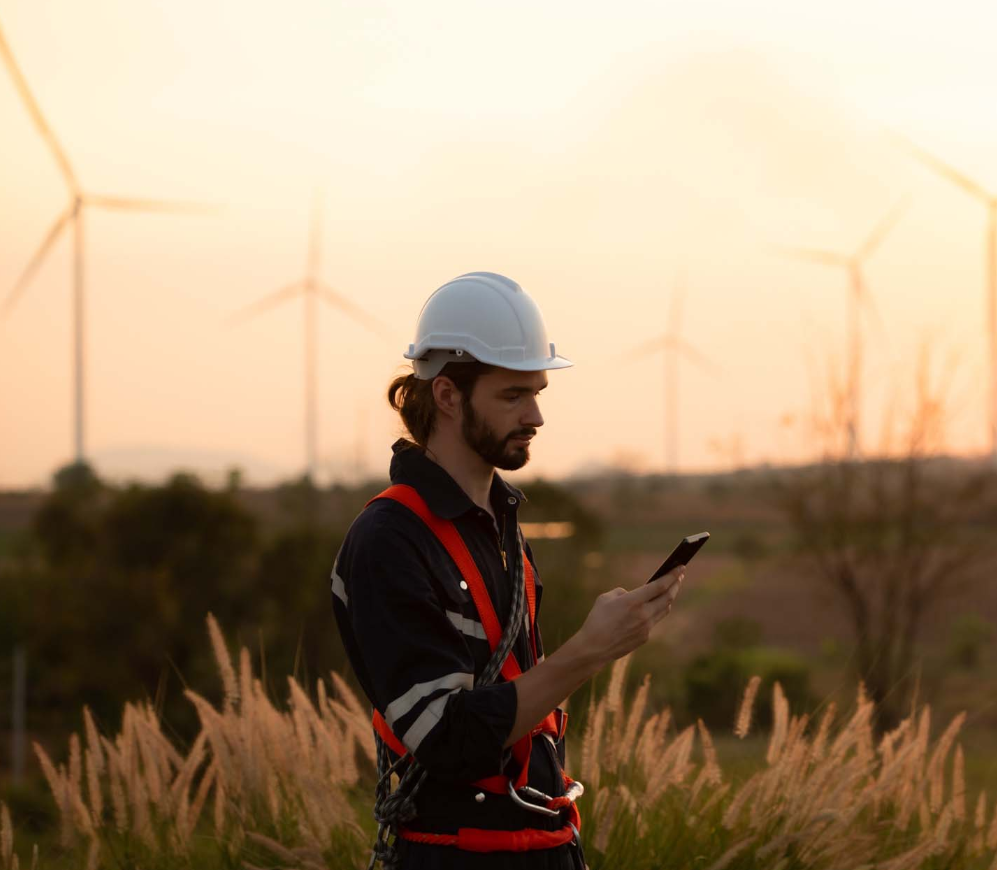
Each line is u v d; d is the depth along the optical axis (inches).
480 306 106.1
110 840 164.2
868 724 172.7
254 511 919.0
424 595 98.8
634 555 991.0
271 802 165.8
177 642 799.1
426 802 103.2
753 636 1039.0
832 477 604.4
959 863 169.8
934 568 641.0
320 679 173.8
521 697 95.3
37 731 755.4
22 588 837.8
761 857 154.6
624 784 169.3
